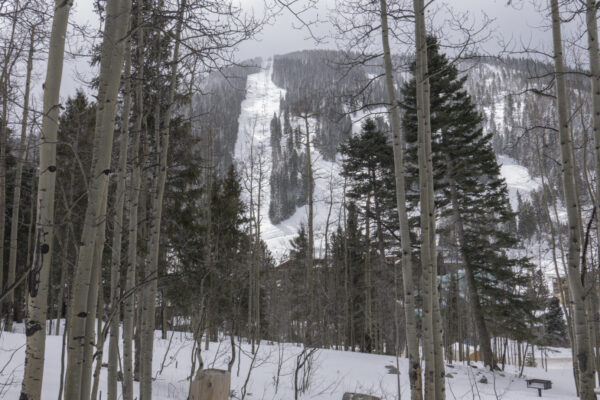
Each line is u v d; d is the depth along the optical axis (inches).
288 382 463.2
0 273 486.9
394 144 271.0
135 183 274.2
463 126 733.9
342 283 1085.8
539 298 946.7
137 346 388.2
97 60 218.8
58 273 617.0
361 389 449.4
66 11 132.9
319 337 558.9
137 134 278.4
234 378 441.1
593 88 236.5
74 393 116.0
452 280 1007.0
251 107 7751.0
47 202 124.6
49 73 128.3
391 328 729.0
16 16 171.6
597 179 233.1
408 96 660.1
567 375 836.0
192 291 519.2
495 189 762.8
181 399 333.4
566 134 244.5
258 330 796.0
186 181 550.9
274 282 1325.0
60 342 482.0
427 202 256.4
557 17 248.4
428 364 239.8
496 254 764.0
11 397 243.6
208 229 654.5
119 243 231.8
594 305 463.5
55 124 127.7
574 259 236.4
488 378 669.3
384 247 796.0
